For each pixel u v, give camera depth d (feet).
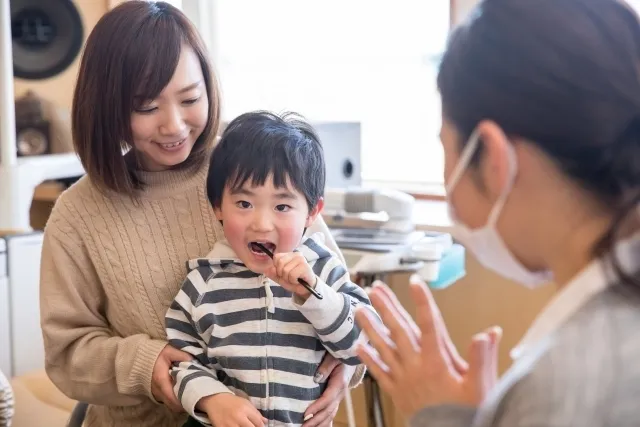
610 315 2.31
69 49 9.66
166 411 4.48
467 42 2.53
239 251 4.07
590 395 2.18
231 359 4.00
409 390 2.78
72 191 4.50
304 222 4.12
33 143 9.48
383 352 2.88
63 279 4.42
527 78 2.38
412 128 9.09
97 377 4.31
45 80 9.69
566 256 2.54
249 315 4.07
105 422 4.62
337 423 8.50
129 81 4.01
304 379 4.03
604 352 2.24
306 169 4.06
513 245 2.64
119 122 4.09
